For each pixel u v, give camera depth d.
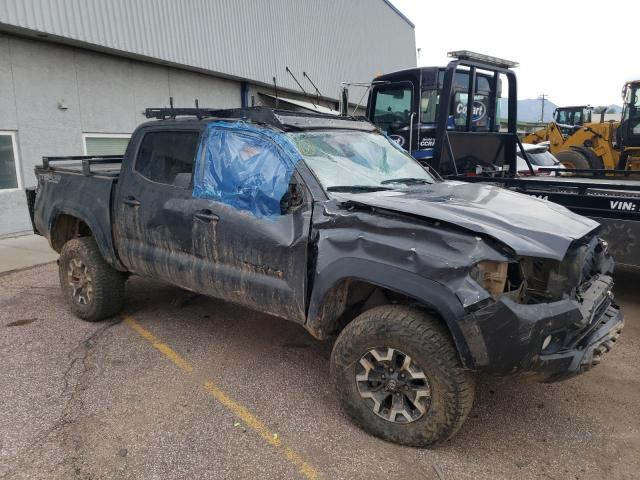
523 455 3.02
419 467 2.89
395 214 3.02
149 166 4.40
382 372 3.10
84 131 10.83
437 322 2.93
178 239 4.04
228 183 3.76
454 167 6.89
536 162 11.60
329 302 3.28
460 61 6.84
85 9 10.08
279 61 17.17
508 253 2.75
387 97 9.92
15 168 9.67
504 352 2.67
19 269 7.23
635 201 5.14
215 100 14.84
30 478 2.78
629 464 2.95
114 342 4.60
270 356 4.33
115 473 2.84
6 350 4.43
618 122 13.03
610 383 3.91
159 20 11.95
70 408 3.49
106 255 4.74
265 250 3.48
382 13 25.39
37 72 9.82
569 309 2.81
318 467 2.89
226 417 3.39
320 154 3.72
